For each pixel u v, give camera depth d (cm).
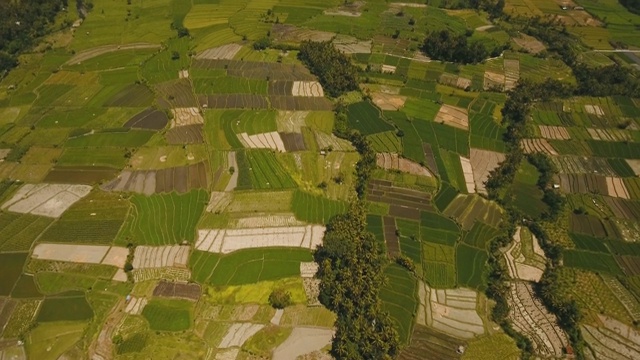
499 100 12412
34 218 8806
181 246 8362
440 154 10531
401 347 6881
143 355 6812
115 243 8381
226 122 11250
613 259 8375
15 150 10394
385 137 10956
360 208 8856
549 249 8469
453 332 7181
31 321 7188
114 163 10069
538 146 10975
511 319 7431
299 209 9106
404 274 7950
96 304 7431
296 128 11150
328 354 6869
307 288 7725
